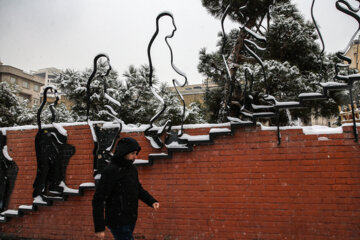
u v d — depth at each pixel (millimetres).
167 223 3777
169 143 3961
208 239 3574
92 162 4254
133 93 8227
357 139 3229
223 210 3580
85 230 4117
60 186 4254
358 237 3074
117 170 2396
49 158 4402
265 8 8086
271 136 3547
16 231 4488
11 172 4730
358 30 3303
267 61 6969
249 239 3422
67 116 8531
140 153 4082
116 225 2326
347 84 3340
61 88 8312
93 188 4086
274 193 3426
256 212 3453
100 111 7500
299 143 3432
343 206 3170
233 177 3613
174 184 3840
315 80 7195
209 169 3729
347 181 3199
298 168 3389
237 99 7137
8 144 4855
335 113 7730
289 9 8844
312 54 8547
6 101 10883
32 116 9883
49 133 4504
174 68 3893
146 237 3822
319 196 3268
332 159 3291
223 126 3812
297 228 3281
